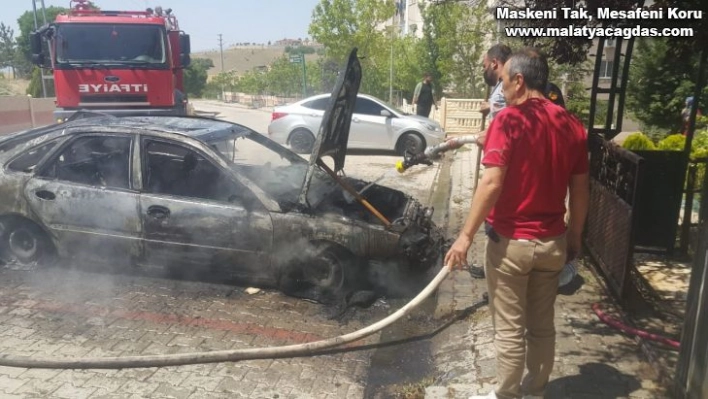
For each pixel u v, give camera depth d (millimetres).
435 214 7750
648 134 13297
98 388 3408
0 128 14984
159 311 4488
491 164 2535
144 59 10180
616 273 4262
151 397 3328
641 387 3205
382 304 4719
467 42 18359
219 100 53438
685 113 9797
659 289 4551
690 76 12805
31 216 4996
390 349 4039
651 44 13047
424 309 4633
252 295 4848
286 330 4254
